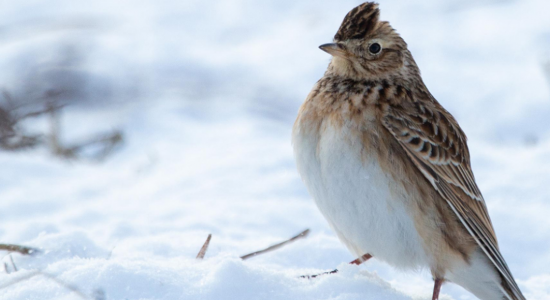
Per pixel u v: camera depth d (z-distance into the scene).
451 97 20.52
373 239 8.38
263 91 22.30
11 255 9.05
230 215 11.91
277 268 9.22
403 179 8.23
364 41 9.10
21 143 17.91
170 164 15.78
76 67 23.50
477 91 20.47
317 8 28.97
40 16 28.50
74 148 17.52
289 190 13.32
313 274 8.65
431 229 8.34
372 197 8.19
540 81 20.12
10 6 29.50
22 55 24.38
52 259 9.06
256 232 11.36
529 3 26.22
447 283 9.68
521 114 18.78
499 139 17.67
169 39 26.42
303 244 10.31
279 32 27.28
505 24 24.73
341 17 27.77
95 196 13.98
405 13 27.22
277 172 14.29
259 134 17.91
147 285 7.25
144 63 24.38
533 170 13.80
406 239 8.27
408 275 10.10
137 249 9.73
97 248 9.54
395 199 8.19
